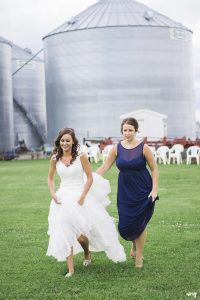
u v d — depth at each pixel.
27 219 13.38
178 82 45.66
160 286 7.85
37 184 21.16
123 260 8.74
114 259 8.72
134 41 44.19
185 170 25.67
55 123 46.97
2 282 8.23
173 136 45.41
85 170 8.73
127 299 7.35
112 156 9.07
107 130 44.53
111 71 44.31
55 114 46.94
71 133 8.75
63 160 8.80
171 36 45.09
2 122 48.94
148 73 44.44
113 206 15.25
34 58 56.94
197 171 25.00
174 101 45.44
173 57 45.25
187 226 12.06
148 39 44.41
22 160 42.09
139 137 38.50
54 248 8.41
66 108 45.97
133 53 44.19
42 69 57.59
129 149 8.89
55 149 8.86
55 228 8.53
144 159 8.89
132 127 8.92
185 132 46.34
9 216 13.86
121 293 7.59
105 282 8.09
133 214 8.76
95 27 44.44
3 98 49.03
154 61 44.53
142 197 8.80
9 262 9.35
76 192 8.68
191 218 13.07
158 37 44.59
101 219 8.70
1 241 10.94
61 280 8.27
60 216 8.50
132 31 44.12
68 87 45.78
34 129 57.00
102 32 44.31
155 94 44.62
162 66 44.75
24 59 56.31
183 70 46.09
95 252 9.91
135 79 44.28
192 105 47.53
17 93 56.12
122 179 8.90
